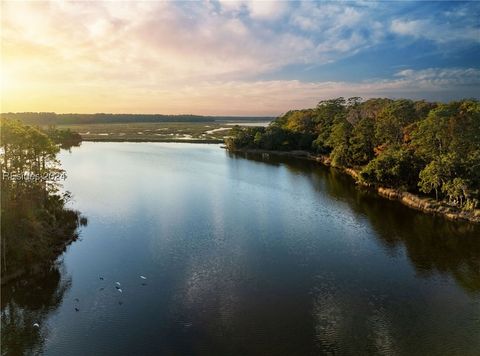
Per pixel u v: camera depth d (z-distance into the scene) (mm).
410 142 98625
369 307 39719
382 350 32938
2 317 37844
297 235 60281
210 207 74938
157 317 37625
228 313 38344
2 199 51031
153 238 57875
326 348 33156
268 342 33875
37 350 33031
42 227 53156
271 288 43406
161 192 86500
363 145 114250
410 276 46781
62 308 39312
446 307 39812
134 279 45219
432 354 32469
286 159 144250
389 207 76688
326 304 40219
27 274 45938
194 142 198250
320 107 183750
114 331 35500
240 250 53906
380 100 151625
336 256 52406
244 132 175875
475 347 33344
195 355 32188
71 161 129500
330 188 93750
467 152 77812
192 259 50781
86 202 76812
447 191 74000
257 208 74875
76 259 50406
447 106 85562
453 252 54250
